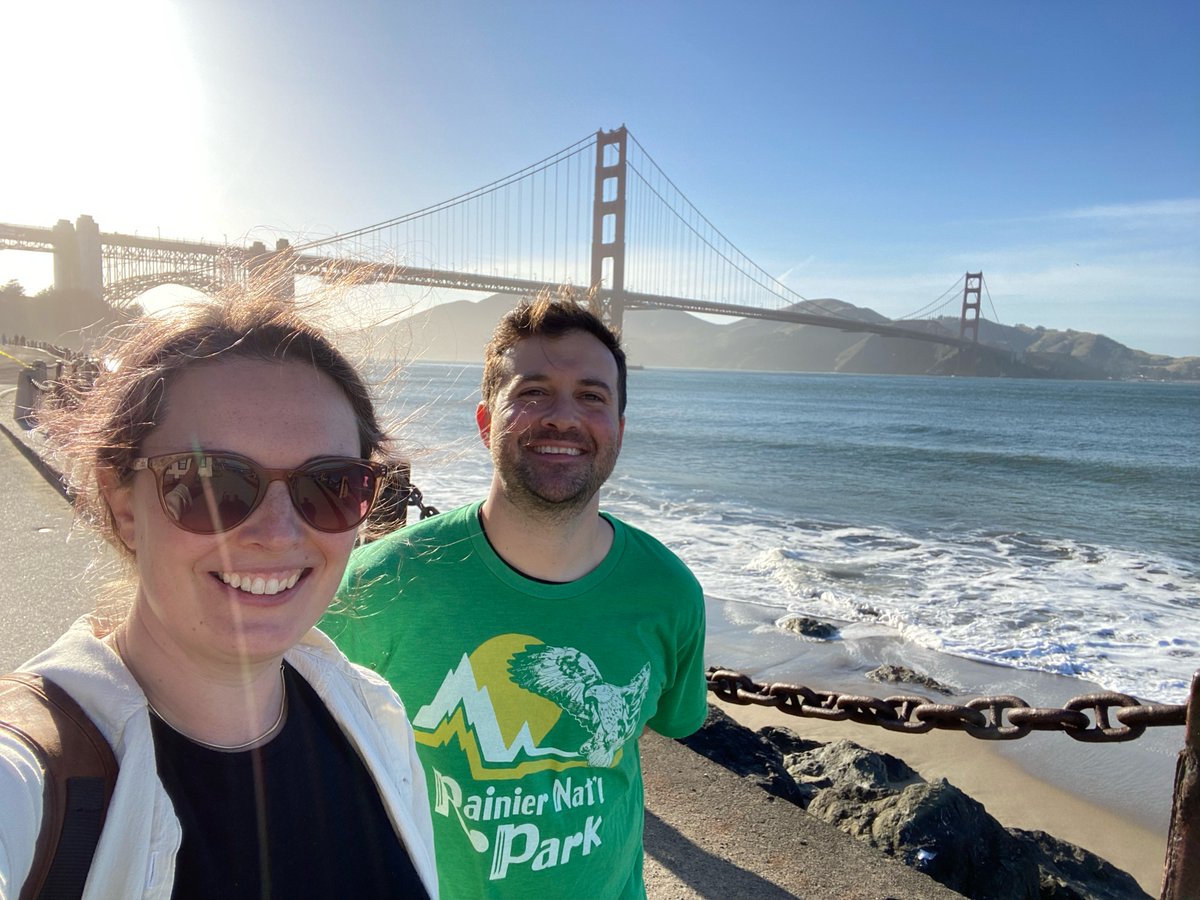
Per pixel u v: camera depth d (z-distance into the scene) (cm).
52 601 439
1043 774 515
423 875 104
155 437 90
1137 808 476
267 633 91
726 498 1747
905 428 4331
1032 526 1491
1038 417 5566
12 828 66
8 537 569
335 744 103
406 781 110
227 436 90
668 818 257
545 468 147
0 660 366
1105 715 212
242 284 103
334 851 96
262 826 90
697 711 181
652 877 228
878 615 837
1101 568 1120
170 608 88
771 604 871
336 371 102
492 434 157
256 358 93
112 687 81
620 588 156
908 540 1302
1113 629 804
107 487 95
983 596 928
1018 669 691
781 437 3575
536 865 144
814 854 242
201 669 90
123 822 75
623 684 151
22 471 805
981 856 320
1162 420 5372
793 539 1266
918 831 317
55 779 71
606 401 154
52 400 103
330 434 97
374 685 112
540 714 147
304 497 93
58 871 70
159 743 86
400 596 149
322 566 98
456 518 158
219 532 88
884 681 659
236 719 93
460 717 146
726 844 245
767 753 395
